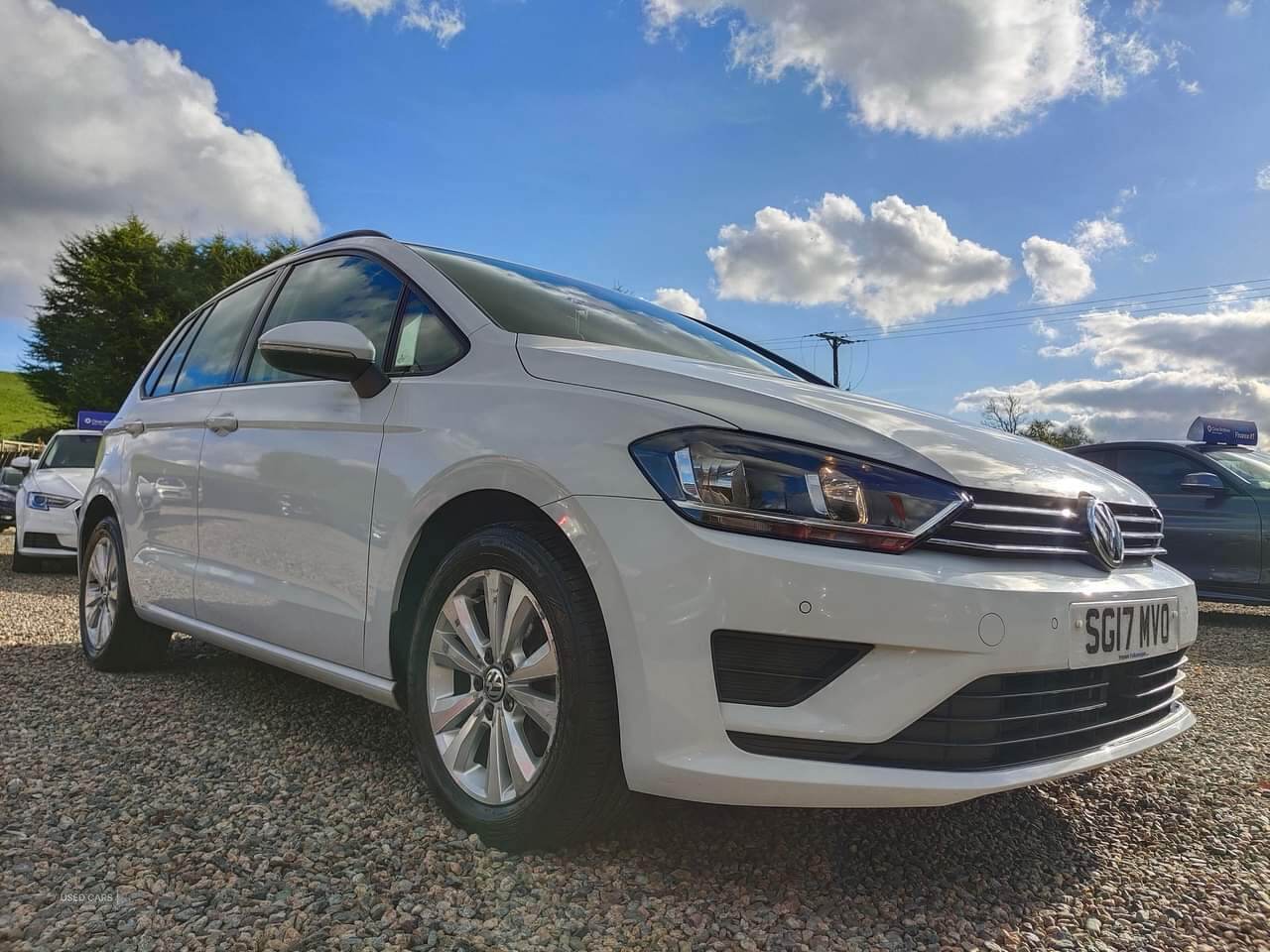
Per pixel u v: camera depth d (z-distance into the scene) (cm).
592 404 208
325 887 191
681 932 179
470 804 216
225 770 264
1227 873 224
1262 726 374
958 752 186
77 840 212
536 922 179
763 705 182
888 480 190
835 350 3428
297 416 286
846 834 234
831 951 176
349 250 320
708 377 222
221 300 398
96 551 420
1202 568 712
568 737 194
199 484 331
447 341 258
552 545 205
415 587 246
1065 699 202
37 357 3475
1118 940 188
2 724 308
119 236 3453
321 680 270
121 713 326
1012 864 224
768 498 184
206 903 183
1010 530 197
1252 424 775
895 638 179
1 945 163
